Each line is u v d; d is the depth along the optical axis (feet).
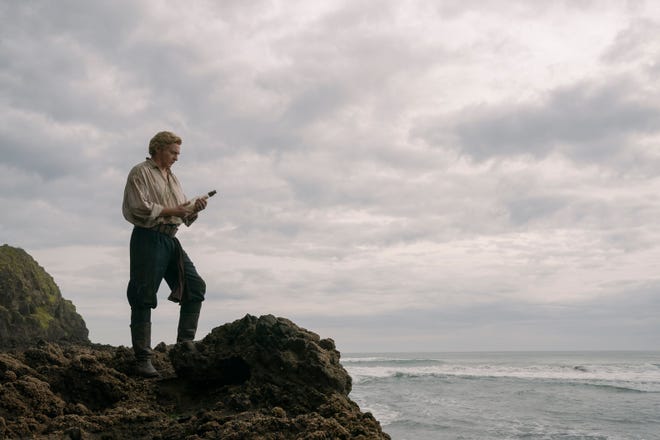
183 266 23.79
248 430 16.14
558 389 110.63
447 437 58.65
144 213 22.17
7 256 188.03
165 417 19.47
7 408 18.48
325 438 15.74
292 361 20.17
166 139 23.41
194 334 24.35
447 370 174.70
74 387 21.02
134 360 23.12
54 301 193.16
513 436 60.59
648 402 91.71
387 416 70.74
